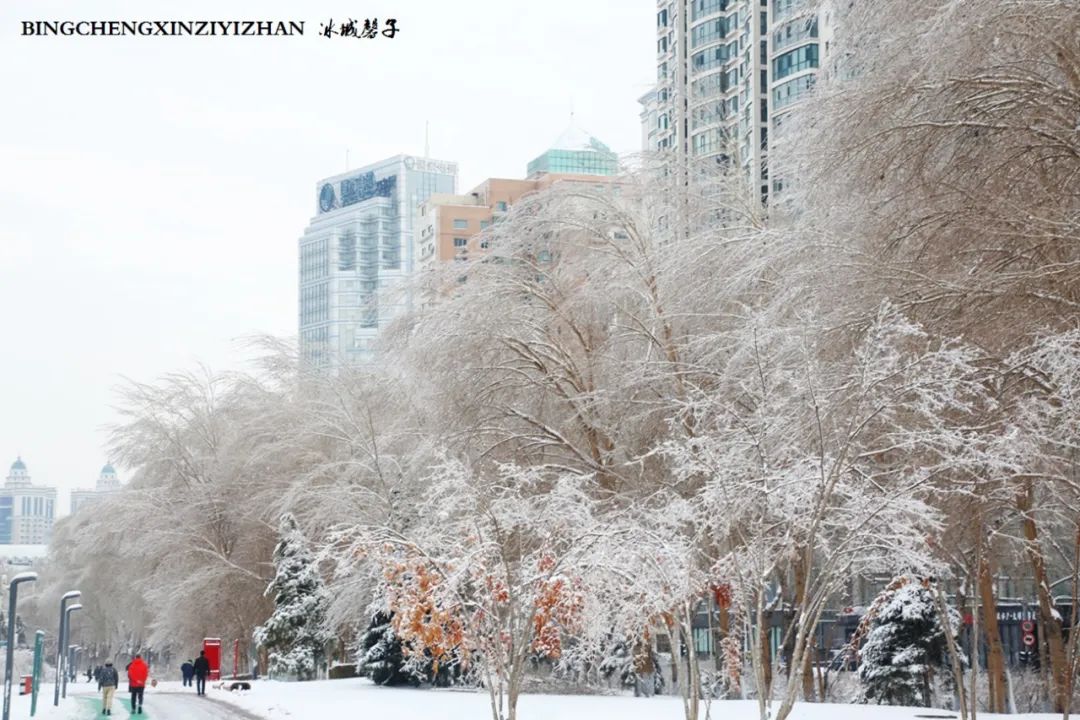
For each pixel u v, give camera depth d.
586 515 22.17
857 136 23.61
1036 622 43.22
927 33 22.12
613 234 40.81
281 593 55.28
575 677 39.50
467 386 37.91
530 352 39.03
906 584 20.12
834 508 18.73
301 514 59.34
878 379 18.52
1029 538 27.42
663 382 35.19
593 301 37.97
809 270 25.23
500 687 20.91
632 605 20.34
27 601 119.75
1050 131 22.34
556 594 20.31
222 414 68.62
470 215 154.88
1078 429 19.62
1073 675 20.00
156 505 66.50
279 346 66.31
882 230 24.22
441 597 20.30
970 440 18.73
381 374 54.50
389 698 34.62
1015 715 24.42
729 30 99.12
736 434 21.25
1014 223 22.53
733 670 27.38
